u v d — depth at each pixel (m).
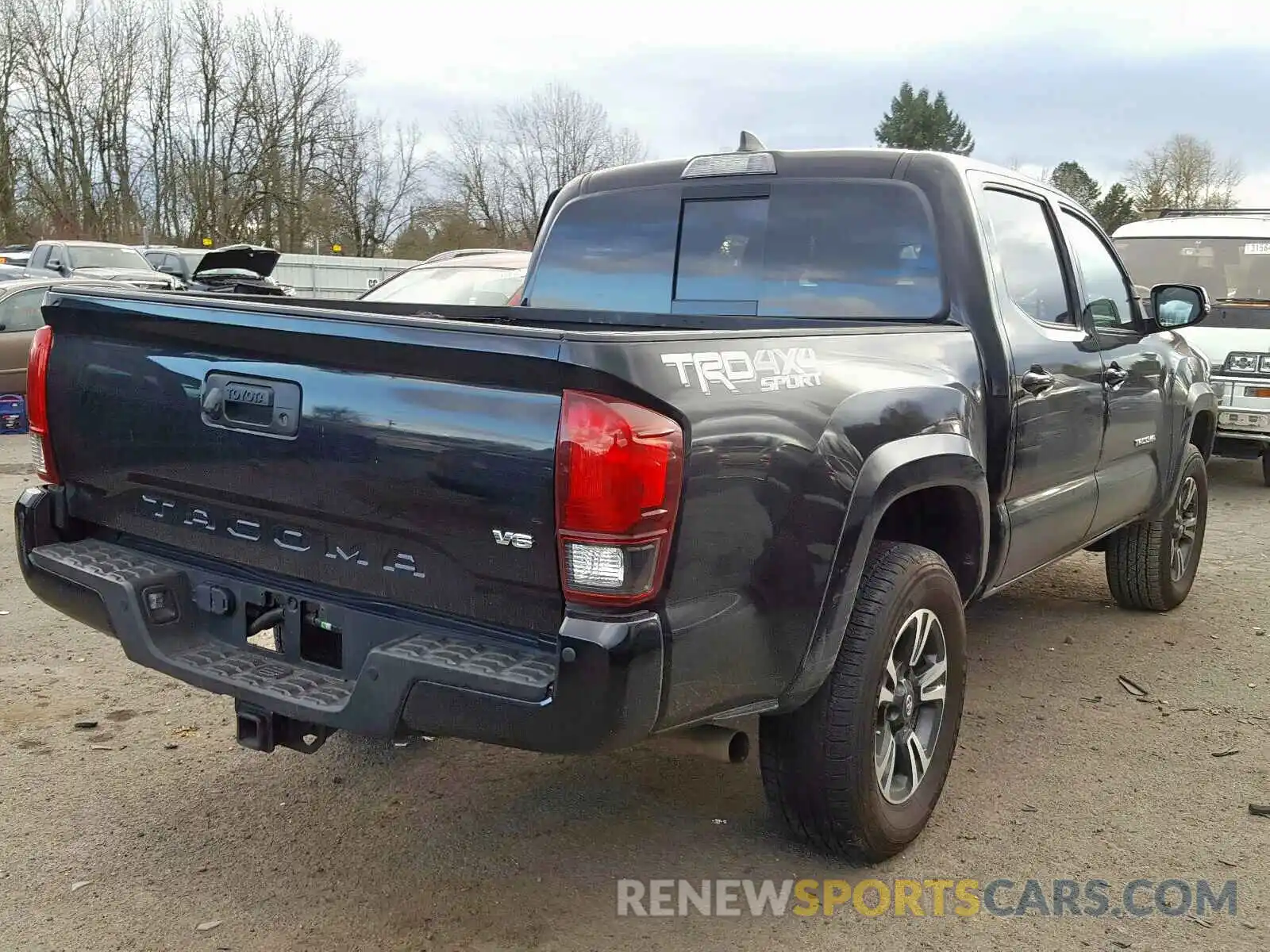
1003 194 4.23
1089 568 7.12
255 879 3.25
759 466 2.71
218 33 57.41
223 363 2.91
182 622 3.13
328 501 2.76
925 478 3.29
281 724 2.90
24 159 53.38
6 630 5.39
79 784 3.82
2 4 52.44
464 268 10.07
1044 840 3.54
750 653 2.76
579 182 4.74
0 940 2.92
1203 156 77.06
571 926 3.04
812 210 4.14
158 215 58.12
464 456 2.51
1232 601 6.38
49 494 3.36
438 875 3.29
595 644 2.38
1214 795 3.88
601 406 2.37
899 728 3.38
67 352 3.27
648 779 3.95
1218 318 10.09
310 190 59.75
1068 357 4.31
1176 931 3.05
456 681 2.50
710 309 4.35
